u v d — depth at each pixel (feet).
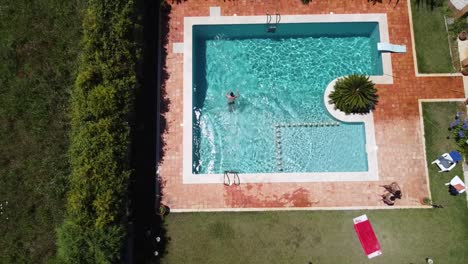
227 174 61.36
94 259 51.21
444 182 61.05
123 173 53.21
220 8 65.87
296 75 66.28
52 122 58.08
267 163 63.62
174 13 65.72
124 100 54.13
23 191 56.70
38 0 60.70
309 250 59.16
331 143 63.87
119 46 54.70
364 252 59.00
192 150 62.08
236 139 64.49
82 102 53.26
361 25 65.98
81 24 59.98
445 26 65.62
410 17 65.72
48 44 59.72
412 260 58.85
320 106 65.05
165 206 60.13
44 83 58.65
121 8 55.62
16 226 56.13
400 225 59.72
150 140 62.13
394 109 63.00
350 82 60.70
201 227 59.82
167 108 63.10
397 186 59.11
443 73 64.23
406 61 64.54
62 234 51.26
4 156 57.36
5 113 58.13
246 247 59.26
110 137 52.13
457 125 61.62
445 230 59.62
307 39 66.85
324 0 66.08
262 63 66.74
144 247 59.31
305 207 60.34
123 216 53.78
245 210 60.29
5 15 60.29
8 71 58.95
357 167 62.85
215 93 65.98
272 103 65.51
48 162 57.21
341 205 60.34
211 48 67.05
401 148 61.93
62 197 56.54
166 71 64.08
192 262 58.95
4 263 55.31
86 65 53.98
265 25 65.51
